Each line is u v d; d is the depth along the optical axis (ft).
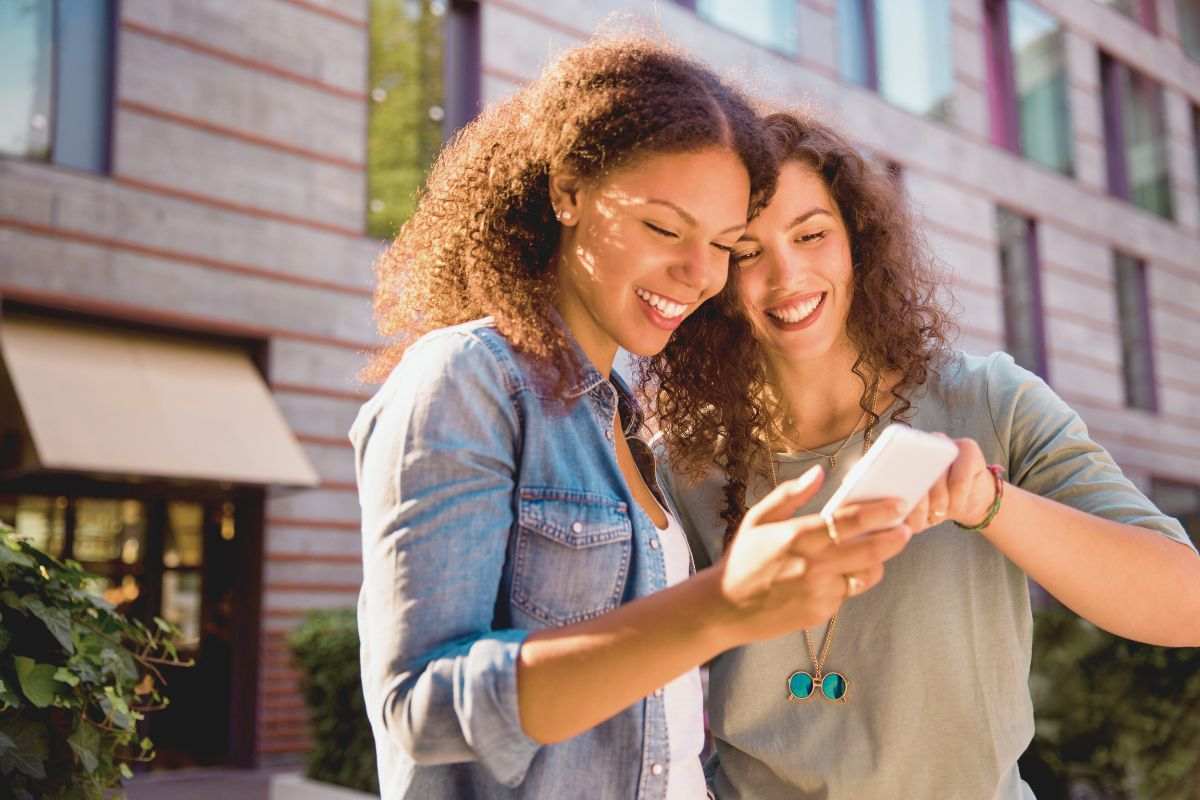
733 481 5.59
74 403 22.04
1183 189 50.62
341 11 27.96
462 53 29.66
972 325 39.68
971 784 4.93
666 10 32.04
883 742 5.01
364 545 3.39
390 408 3.53
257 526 26.12
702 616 2.73
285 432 25.02
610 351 4.43
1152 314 47.47
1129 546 4.03
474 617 3.20
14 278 22.85
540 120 4.07
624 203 3.84
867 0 38.52
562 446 3.88
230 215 25.86
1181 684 14.71
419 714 3.01
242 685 25.89
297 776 20.99
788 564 2.63
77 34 24.48
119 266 24.18
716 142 3.81
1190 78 52.01
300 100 27.12
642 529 3.99
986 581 5.03
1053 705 15.62
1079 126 45.98
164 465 22.13
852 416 5.62
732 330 5.61
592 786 3.72
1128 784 15.08
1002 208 42.11
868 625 5.10
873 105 37.52
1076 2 46.85
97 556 25.13
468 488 3.32
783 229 5.23
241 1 26.37
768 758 5.21
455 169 4.48
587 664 2.82
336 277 27.30
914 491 2.80
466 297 4.33
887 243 5.37
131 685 6.97
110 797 7.01
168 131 25.12
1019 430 4.96
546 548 3.68
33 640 6.33
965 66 41.16
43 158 23.86
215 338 26.21
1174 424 47.19
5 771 5.98
